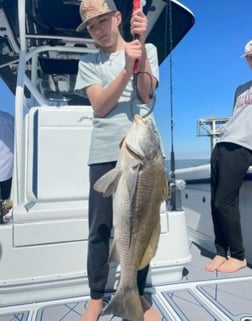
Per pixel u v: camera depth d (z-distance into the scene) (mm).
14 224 1927
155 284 2201
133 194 1447
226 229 2467
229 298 1993
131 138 1452
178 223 2223
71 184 2225
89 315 1686
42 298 1978
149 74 1582
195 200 3385
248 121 2404
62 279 1979
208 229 3090
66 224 1988
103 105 1600
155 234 1520
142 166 1448
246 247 2703
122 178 1446
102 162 1685
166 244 2197
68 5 2586
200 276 2350
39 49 2971
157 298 2000
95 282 1718
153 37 3213
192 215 3461
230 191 2420
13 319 1762
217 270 2449
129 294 1455
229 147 2418
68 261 1991
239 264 2467
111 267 2055
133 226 1465
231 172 2395
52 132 2219
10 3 2512
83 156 2252
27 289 1942
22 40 2441
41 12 2656
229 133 2477
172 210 2283
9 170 2643
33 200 2186
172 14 2896
